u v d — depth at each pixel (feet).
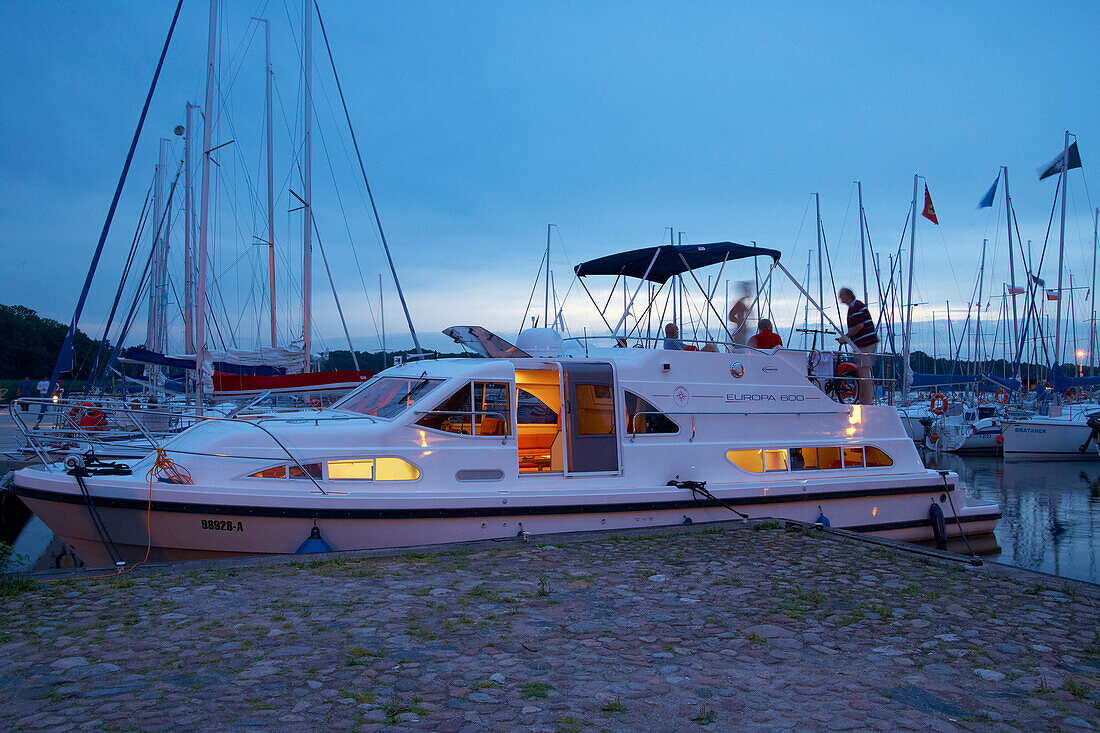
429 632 17.16
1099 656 16.70
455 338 33.17
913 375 104.63
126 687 13.51
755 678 15.05
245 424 28.68
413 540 28.30
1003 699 14.24
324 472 28.43
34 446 29.78
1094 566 37.70
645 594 21.02
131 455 36.06
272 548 26.99
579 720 12.72
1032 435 91.66
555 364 32.24
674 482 32.76
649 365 33.73
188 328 88.63
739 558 25.63
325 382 49.93
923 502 38.78
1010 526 49.44
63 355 55.77
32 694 13.12
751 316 41.55
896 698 14.17
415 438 29.60
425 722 12.45
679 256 38.68
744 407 35.55
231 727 11.96
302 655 15.46
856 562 25.32
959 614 19.74
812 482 35.40
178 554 26.96
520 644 16.63
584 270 42.32
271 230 73.20
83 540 27.17
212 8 56.03
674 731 12.46
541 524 30.04
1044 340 129.80
